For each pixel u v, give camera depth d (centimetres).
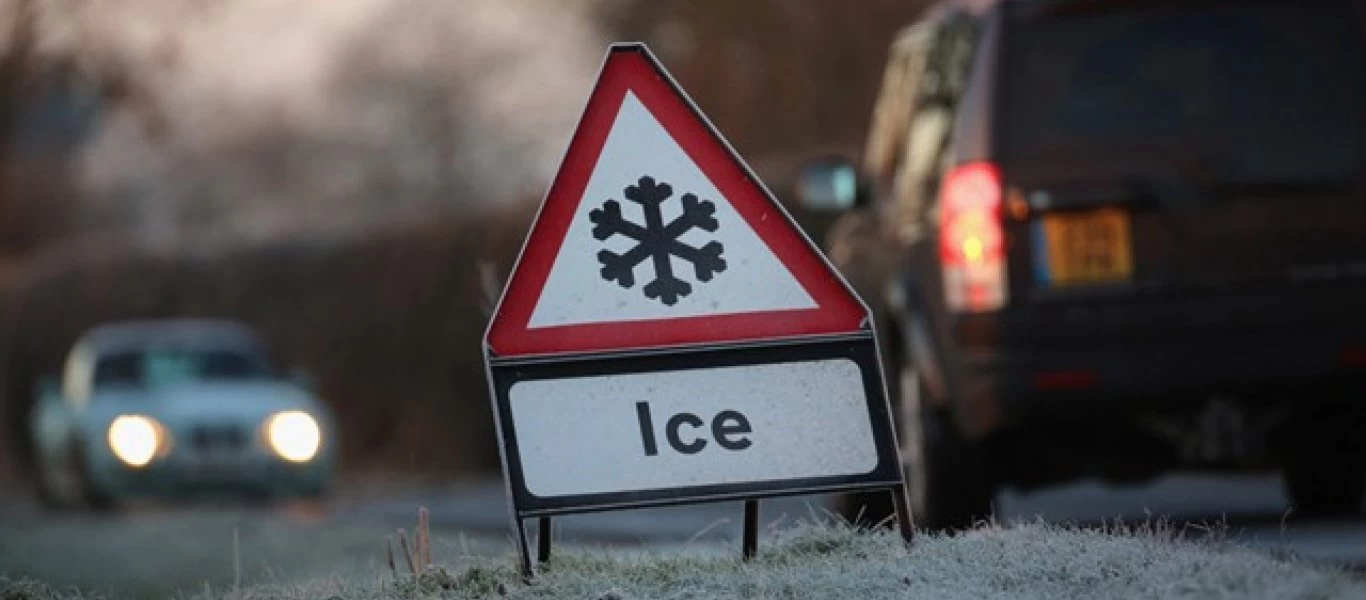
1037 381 2030
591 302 1366
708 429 1361
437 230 5478
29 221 7950
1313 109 2067
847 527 1462
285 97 6900
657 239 1374
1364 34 2078
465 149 6456
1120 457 2122
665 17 5806
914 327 2153
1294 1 2084
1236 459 2092
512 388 1354
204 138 7094
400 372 5516
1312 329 2041
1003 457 2161
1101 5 2077
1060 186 2050
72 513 4303
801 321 1373
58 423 4509
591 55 6238
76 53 6494
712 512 2791
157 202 7538
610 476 1352
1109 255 2045
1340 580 1218
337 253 5753
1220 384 2038
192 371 4553
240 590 1512
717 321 1370
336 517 3406
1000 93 2067
